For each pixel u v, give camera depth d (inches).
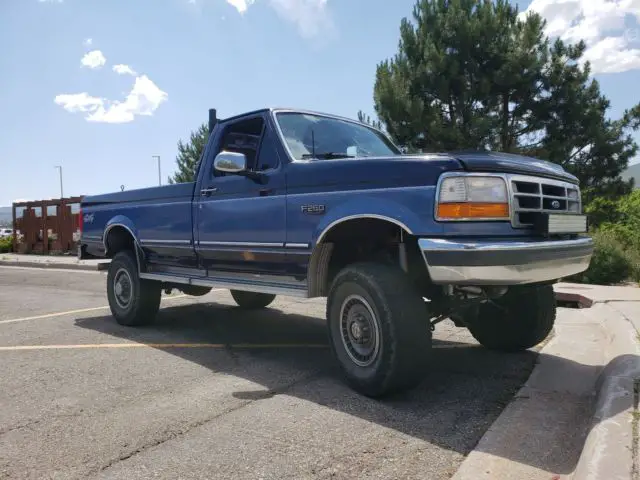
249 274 208.2
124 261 270.4
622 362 164.7
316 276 178.9
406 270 157.6
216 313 309.9
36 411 152.9
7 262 761.6
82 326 275.1
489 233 143.9
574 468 115.3
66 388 173.3
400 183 151.9
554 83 618.8
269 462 119.3
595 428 120.0
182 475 114.3
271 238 189.2
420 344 149.3
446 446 127.3
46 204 898.7
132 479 113.0
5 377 185.5
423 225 144.5
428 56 617.6
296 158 191.2
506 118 643.5
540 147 629.6
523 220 151.6
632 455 105.8
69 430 139.1
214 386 173.8
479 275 137.1
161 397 163.6
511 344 205.3
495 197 144.8
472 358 203.0
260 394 165.5
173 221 236.5
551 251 147.1
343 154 207.8
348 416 145.8
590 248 169.0
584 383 169.8
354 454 122.9
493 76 612.4
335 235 173.0
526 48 608.1
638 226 597.9
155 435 135.1
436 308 169.0
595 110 622.2
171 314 307.1
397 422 141.6
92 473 116.0
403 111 613.3
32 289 453.4
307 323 280.4
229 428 138.7
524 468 115.3
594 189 645.3
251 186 197.6
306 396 162.6
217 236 212.8
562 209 167.3
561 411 146.8
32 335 254.2
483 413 148.0
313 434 134.1
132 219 263.4
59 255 873.5
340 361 167.3
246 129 217.0
